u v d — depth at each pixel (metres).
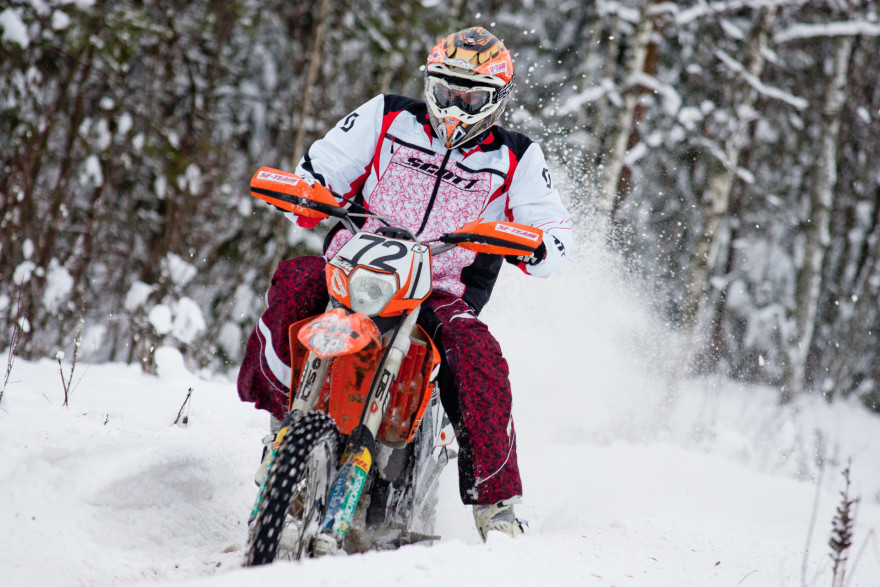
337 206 6.01
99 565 5.18
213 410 9.56
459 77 6.20
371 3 25.97
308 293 6.02
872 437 25.59
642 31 27.45
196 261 22.33
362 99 27.50
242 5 25.31
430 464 6.40
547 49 32.56
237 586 4.22
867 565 7.43
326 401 5.62
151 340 15.54
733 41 30.94
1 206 17.62
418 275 5.62
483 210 6.69
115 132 21.75
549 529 8.41
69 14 18.08
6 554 4.97
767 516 9.79
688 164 31.22
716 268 34.72
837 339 34.00
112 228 23.30
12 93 19.02
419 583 4.48
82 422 7.69
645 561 6.23
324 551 4.95
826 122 29.89
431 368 5.58
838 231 36.22
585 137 28.92
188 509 6.62
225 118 28.84
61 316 16.70
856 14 29.00
